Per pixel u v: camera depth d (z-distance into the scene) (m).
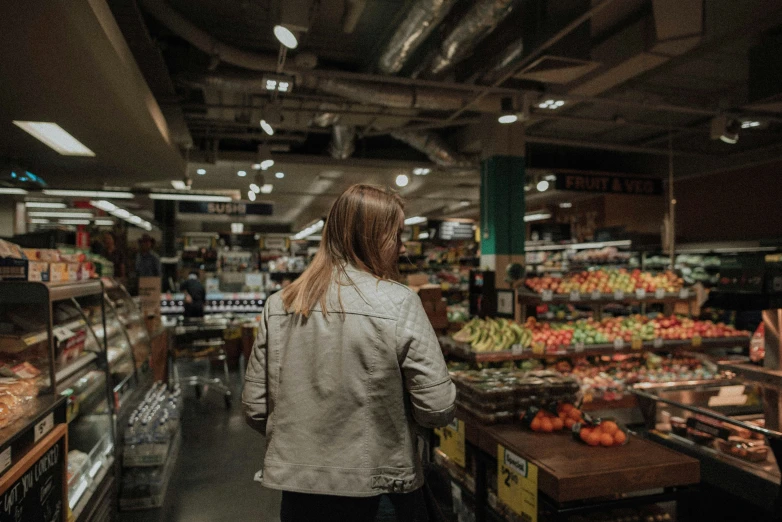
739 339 4.72
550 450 2.25
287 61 5.54
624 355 4.93
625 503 2.10
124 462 3.27
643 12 5.19
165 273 11.27
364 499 1.29
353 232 1.46
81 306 2.96
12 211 6.59
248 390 1.43
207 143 9.30
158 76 5.60
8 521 1.54
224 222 22.38
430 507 1.63
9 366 2.10
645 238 9.56
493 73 5.45
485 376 2.94
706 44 5.89
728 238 9.73
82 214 9.29
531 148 11.92
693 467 2.14
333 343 1.32
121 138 5.28
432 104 6.31
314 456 1.28
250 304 10.35
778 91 5.43
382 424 1.29
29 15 2.77
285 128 8.45
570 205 14.32
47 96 3.99
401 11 5.40
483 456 2.57
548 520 2.24
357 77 5.33
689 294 5.04
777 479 2.38
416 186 13.08
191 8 5.39
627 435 2.40
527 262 13.42
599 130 9.82
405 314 1.33
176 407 4.16
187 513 3.24
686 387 2.96
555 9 4.41
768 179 9.00
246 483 3.68
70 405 2.56
